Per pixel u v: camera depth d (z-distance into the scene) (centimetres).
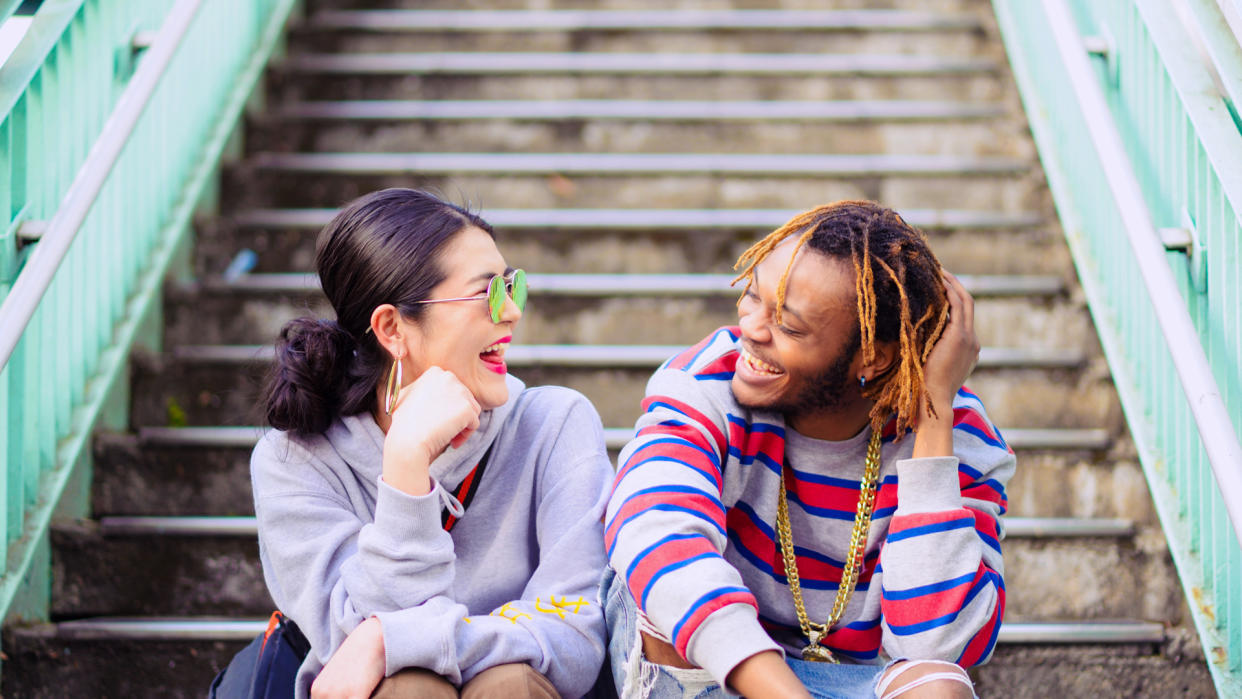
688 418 133
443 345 145
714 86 360
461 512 151
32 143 200
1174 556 198
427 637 131
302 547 146
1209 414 146
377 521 138
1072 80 211
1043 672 205
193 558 221
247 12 340
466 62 363
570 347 278
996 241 294
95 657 205
